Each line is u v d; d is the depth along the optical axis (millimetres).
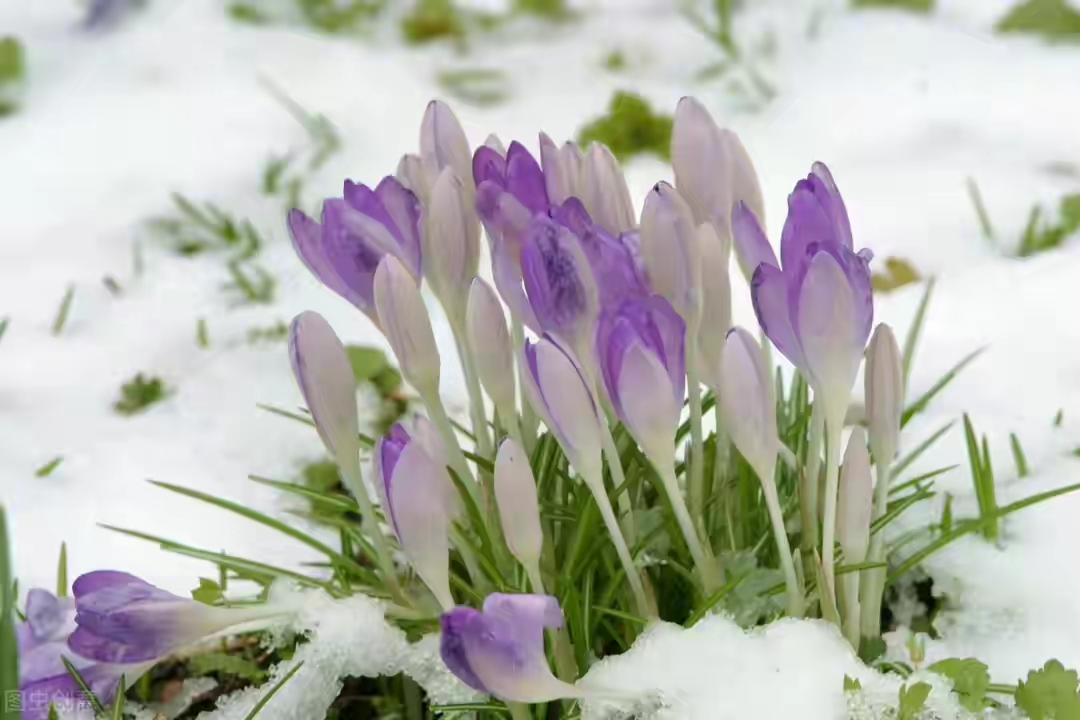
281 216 1516
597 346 953
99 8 2020
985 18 1886
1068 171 1473
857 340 950
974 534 1056
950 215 1390
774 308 956
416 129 1704
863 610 1000
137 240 1487
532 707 992
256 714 998
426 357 978
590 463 959
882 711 974
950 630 1030
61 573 1046
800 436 1031
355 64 1889
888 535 1059
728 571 999
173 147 1688
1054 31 1812
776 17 1924
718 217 992
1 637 946
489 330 977
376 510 1065
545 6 2021
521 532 961
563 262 955
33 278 1421
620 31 1944
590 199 992
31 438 1177
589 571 995
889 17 1898
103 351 1262
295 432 1168
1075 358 1170
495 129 1668
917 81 1709
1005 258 1300
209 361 1231
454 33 1983
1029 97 1648
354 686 1034
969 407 1143
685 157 988
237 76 1866
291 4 2072
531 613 937
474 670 941
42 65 1921
